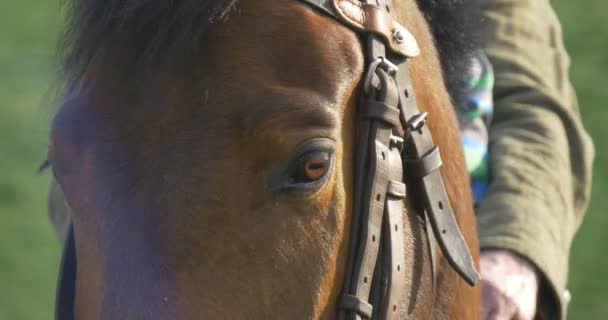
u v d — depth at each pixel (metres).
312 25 3.49
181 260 3.22
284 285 3.32
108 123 3.35
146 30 3.37
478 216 4.99
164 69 3.34
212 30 3.38
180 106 3.31
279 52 3.42
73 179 3.39
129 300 3.20
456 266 3.79
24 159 15.30
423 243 3.81
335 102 3.44
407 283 3.73
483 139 5.01
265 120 3.29
